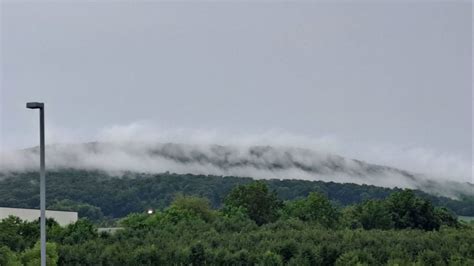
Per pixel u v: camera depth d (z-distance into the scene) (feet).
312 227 318.24
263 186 382.83
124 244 248.52
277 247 229.04
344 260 215.31
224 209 366.84
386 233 282.97
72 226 273.95
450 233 290.97
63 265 216.33
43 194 118.93
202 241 245.45
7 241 239.50
